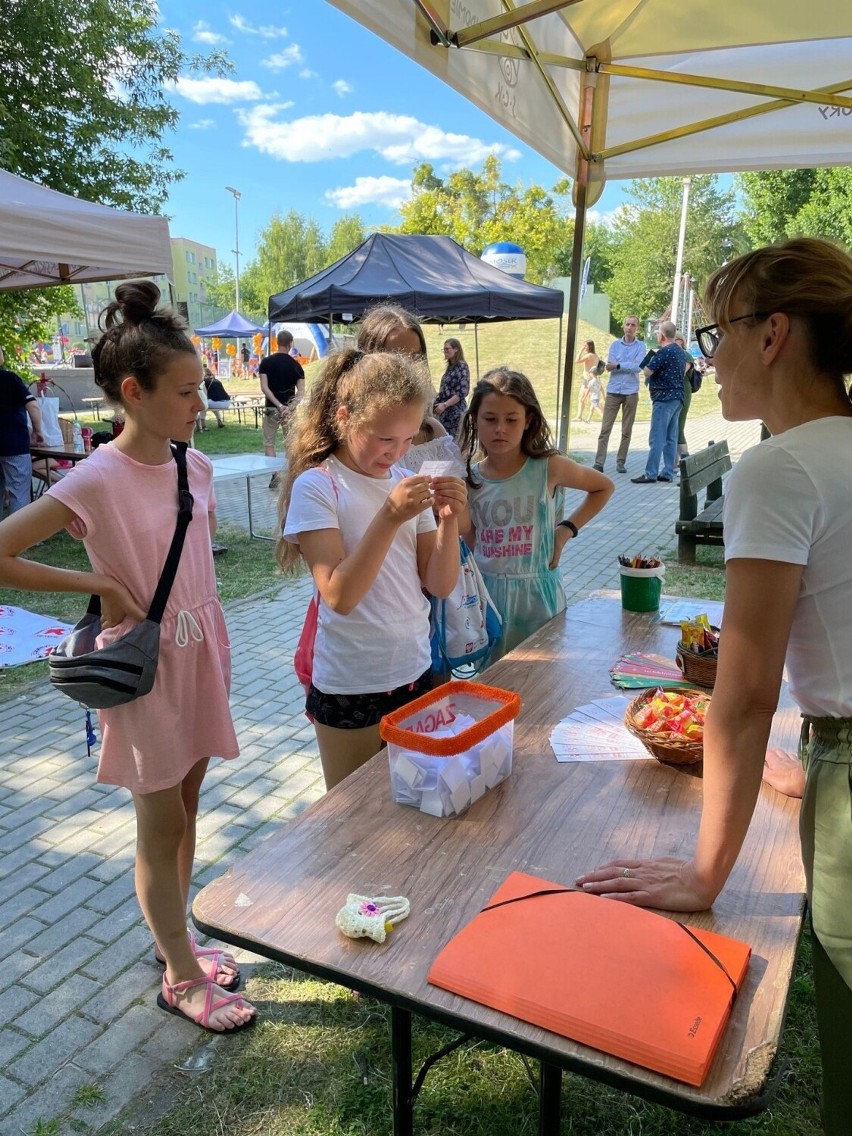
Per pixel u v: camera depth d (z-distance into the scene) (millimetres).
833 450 1001
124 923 2375
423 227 28406
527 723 1735
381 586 1792
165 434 1614
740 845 1053
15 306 9930
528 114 2689
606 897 1117
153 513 1647
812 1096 1793
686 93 3248
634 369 9930
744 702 1007
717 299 1137
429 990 966
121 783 1710
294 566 1967
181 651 1708
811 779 1088
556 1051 871
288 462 1871
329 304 7773
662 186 37188
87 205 5488
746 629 997
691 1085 816
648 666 2053
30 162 9727
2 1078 1841
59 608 5512
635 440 13711
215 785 3148
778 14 2775
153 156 11258
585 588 5617
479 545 2555
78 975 2166
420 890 1161
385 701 1845
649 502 8625
